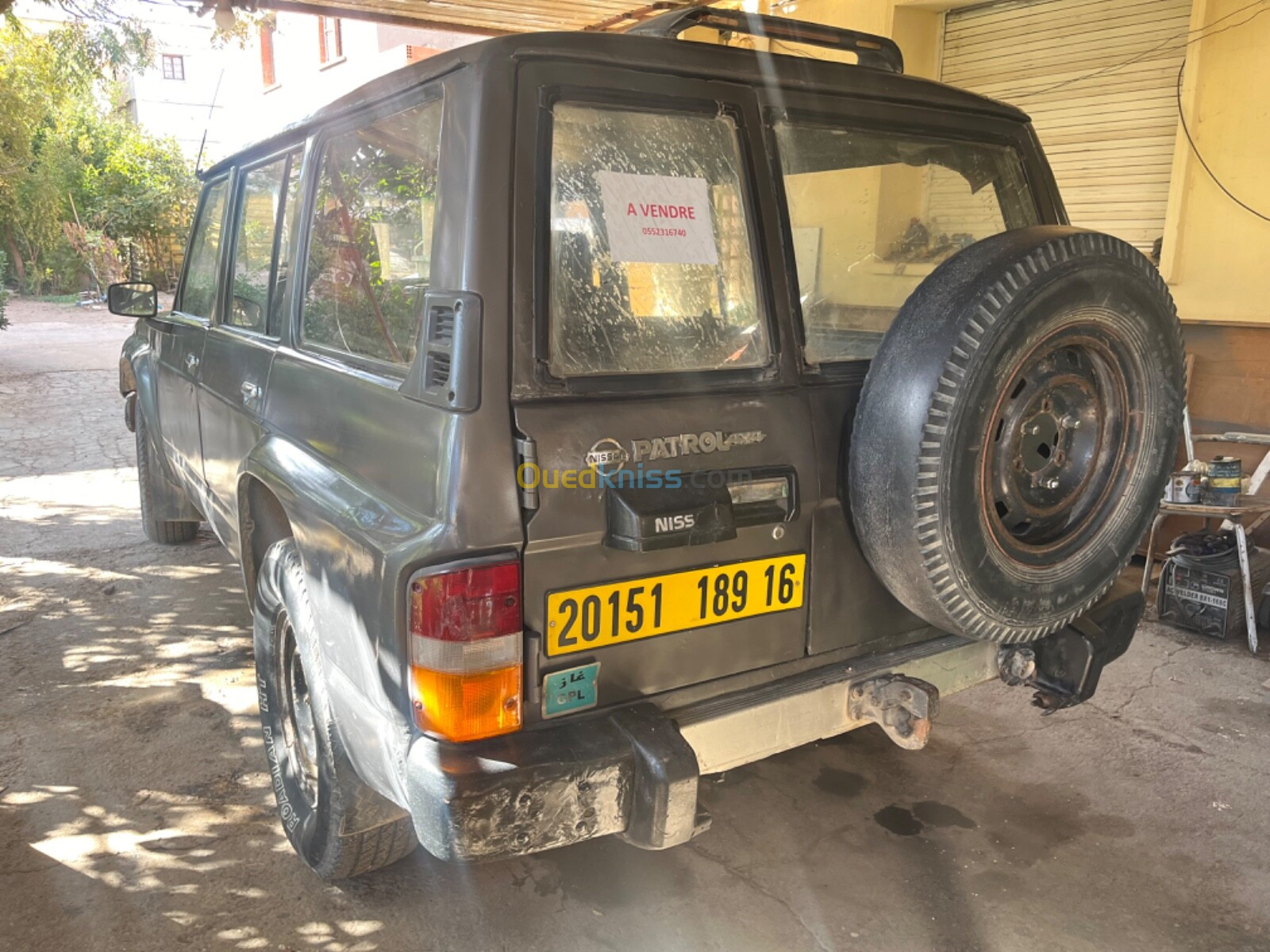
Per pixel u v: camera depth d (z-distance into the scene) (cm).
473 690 175
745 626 208
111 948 233
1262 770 320
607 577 188
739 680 211
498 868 266
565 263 188
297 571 240
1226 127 467
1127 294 208
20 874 260
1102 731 346
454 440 175
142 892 254
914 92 240
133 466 739
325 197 253
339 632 209
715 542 192
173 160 2577
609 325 192
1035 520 218
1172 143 508
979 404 191
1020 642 220
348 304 238
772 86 213
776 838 283
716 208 206
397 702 184
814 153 224
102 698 362
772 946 237
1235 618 425
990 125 261
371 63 1377
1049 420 218
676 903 253
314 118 264
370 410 209
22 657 398
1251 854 275
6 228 2488
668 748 184
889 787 311
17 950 231
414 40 1268
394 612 179
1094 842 282
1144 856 275
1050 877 265
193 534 552
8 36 1466
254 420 288
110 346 1519
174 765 317
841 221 230
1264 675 392
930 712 215
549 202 184
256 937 238
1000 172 267
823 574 218
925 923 246
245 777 311
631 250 194
